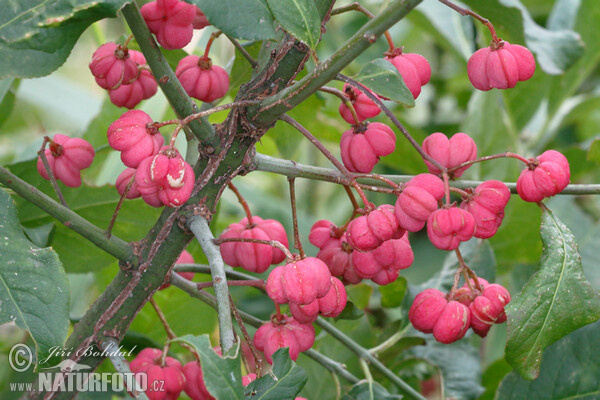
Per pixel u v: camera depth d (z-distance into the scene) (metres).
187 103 0.35
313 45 0.33
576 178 0.54
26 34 0.32
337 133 0.51
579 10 0.53
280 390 0.33
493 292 0.37
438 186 0.35
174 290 0.45
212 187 0.35
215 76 0.37
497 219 0.36
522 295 0.35
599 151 0.47
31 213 0.40
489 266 0.45
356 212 0.37
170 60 0.41
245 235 0.38
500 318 0.38
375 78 0.33
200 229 0.35
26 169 0.40
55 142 0.37
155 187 0.34
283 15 0.32
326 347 0.46
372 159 0.36
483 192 0.35
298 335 0.36
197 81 0.36
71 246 0.42
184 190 0.34
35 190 0.34
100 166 0.49
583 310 0.35
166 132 0.49
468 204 0.35
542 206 0.36
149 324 0.45
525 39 0.46
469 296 0.37
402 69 0.36
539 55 0.48
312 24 0.33
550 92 0.54
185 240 0.35
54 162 0.37
